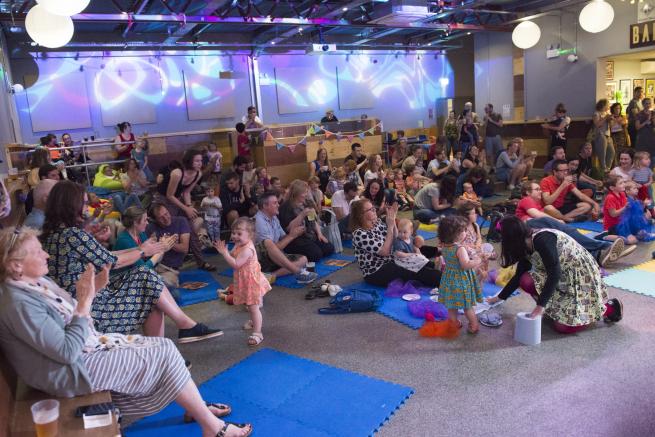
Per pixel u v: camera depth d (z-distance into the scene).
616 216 5.71
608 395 2.88
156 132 12.59
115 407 2.37
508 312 4.12
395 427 2.71
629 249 4.93
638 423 2.62
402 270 4.77
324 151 10.12
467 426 2.68
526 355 3.41
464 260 3.60
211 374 3.40
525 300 4.36
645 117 9.83
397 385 3.12
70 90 11.52
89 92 11.73
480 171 8.47
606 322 3.81
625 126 10.40
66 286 2.95
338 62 15.10
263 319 4.32
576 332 3.69
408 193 9.12
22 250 2.17
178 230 5.42
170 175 6.05
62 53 11.34
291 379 3.26
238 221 3.86
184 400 2.48
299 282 5.17
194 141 10.72
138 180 8.46
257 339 3.84
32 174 5.86
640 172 6.70
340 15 12.05
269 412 2.90
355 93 15.49
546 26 12.50
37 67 11.13
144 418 2.91
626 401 2.81
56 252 2.97
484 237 6.53
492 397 2.94
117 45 11.45
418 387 3.10
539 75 12.87
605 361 3.26
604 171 9.81
